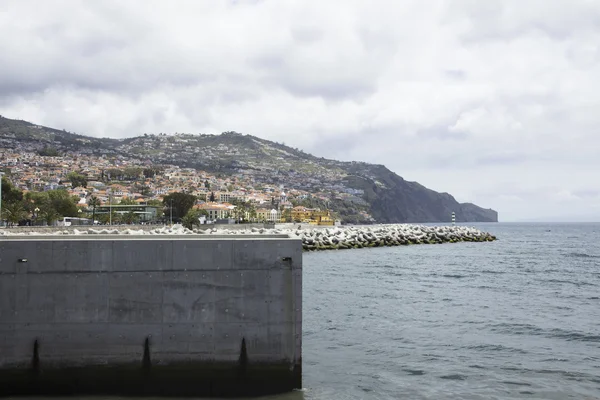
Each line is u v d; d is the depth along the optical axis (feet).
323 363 58.85
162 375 42.37
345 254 237.45
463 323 80.94
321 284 127.75
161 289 42.42
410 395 49.08
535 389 51.21
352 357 61.41
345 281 134.31
